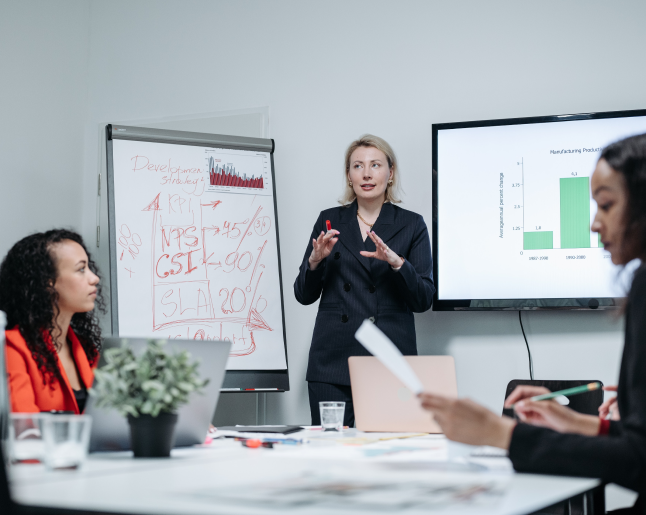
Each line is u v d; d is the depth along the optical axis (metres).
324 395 2.55
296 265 3.11
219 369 1.29
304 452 1.21
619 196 1.06
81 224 3.42
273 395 3.08
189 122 3.33
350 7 3.15
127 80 3.46
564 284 2.69
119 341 1.16
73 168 3.39
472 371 2.83
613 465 0.87
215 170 3.01
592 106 2.79
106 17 3.53
